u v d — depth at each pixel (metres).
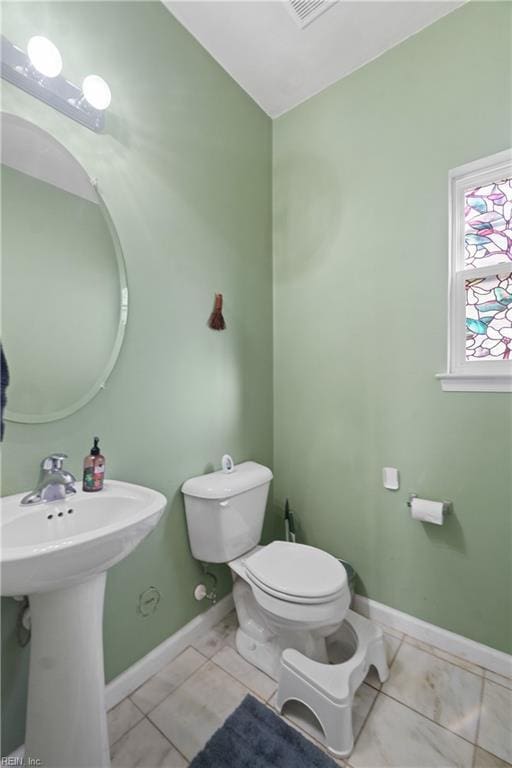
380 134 1.61
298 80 1.76
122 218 1.23
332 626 1.16
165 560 1.38
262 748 1.03
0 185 0.95
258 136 1.91
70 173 1.09
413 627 1.51
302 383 1.89
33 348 1.00
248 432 1.82
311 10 1.41
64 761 0.83
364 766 0.98
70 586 0.80
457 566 1.42
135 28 1.27
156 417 1.35
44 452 1.01
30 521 0.85
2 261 0.96
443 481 1.45
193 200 1.51
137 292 1.28
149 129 1.32
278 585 1.15
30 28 0.98
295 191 1.92
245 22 1.46
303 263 1.89
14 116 0.95
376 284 1.62
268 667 1.31
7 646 0.92
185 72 1.48
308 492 1.87
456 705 1.17
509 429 1.31
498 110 1.33
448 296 1.44
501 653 1.32
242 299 1.79
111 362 1.18
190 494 1.40
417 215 1.51
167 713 1.15
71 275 1.09
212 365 1.60
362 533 1.67
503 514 1.33
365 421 1.66
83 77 1.10
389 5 1.39
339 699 1.02
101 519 0.99
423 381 1.50
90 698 0.87
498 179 1.37
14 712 0.93
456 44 1.41
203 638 1.50
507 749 1.03
